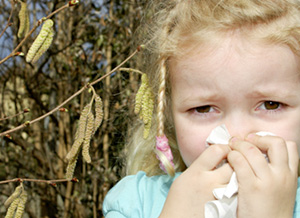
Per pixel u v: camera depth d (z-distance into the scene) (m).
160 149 0.45
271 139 0.37
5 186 1.23
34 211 1.25
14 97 1.21
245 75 0.38
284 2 0.41
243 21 0.40
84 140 0.38
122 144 1.07
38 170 1.19
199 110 0.41
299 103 0.39
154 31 0.50
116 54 1.15
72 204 1.15
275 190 0.36
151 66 0.48
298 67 0.39
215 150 0.39
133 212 0.49
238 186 0.37
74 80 1.14
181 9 0.45
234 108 0.39
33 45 0.36
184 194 0.39
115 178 1.11
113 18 1.13
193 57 0.40
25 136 1.38
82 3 1.14
